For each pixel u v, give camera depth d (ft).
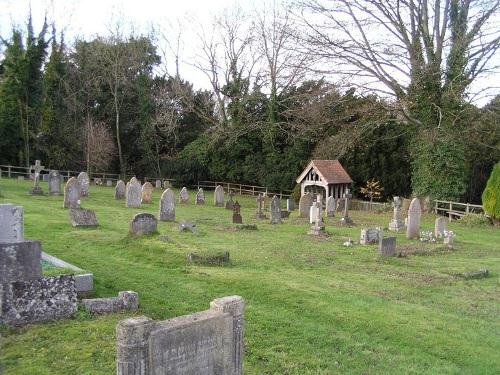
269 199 132.26
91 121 162.91
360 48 108.78
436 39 110.93
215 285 40.29
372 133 126.82
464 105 107.14
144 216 54.90
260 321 33.01
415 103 110.83
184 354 19.93
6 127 157.79
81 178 107.45
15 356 24.95
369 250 61.46
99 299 32.19
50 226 61.26
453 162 108.88
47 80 164.25
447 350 30.58
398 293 42.57
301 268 50.14
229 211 100.58
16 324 28.50
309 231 73.41
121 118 178.60
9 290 28.53
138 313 32.48
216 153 160.56
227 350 21.66
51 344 26.53
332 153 123.44
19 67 159.53
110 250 50.72
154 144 178.29
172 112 160.35
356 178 132.98
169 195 79.05
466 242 74.84
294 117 147.54
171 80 176.76
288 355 28.27
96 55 174.40
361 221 94.68
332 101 122.21
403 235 78.28
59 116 166.40
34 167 100.17
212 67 242.99
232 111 155.84
